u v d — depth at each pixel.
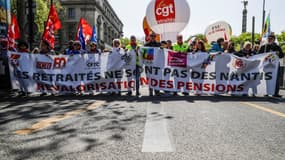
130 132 3.28
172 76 7.36
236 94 7.39
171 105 5.37
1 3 8.99
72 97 6.79
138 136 3.11
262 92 7.27
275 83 7.20
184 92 7.37
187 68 7.35
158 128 3.46
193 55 7.33
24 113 4.55
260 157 2.46
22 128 3.51
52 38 9.24
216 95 7.34
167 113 4.46
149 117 4.15
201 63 7.32
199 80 7.36
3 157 2.49
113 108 5.00
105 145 2.79
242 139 2.99
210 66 7.33
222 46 8.38
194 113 4.46
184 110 4.76
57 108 5.04
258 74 7.27
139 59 7.32
